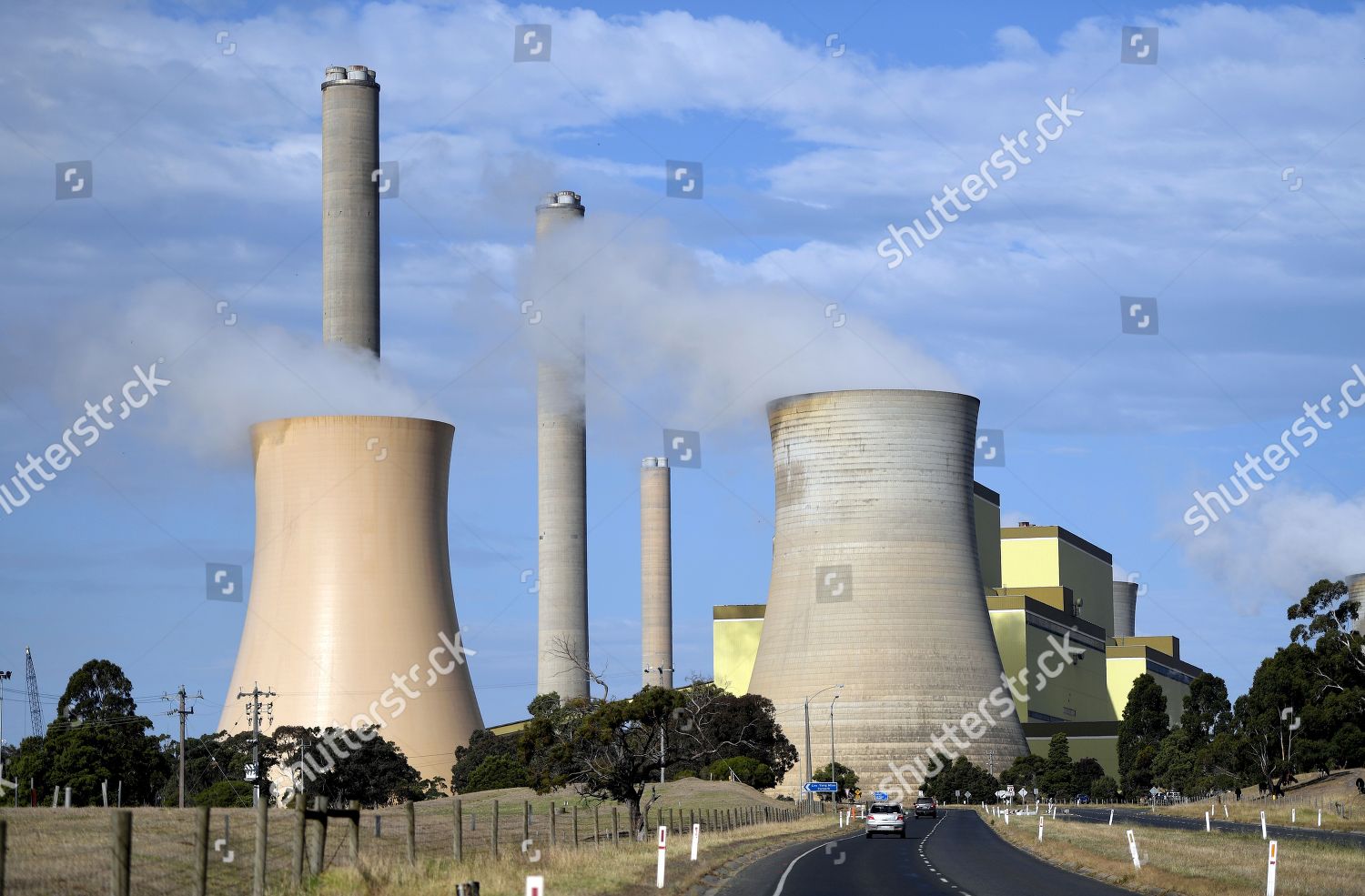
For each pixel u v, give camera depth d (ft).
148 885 87.35
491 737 384.88
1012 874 118.73
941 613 451.94
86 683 311.88
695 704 272.10
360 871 84.48
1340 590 339.16
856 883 108.27
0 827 59.26
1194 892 94.43
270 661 383.45
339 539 384.06
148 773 306.35
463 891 65.77
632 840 175.11
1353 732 318.45
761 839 183.42
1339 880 102.63
